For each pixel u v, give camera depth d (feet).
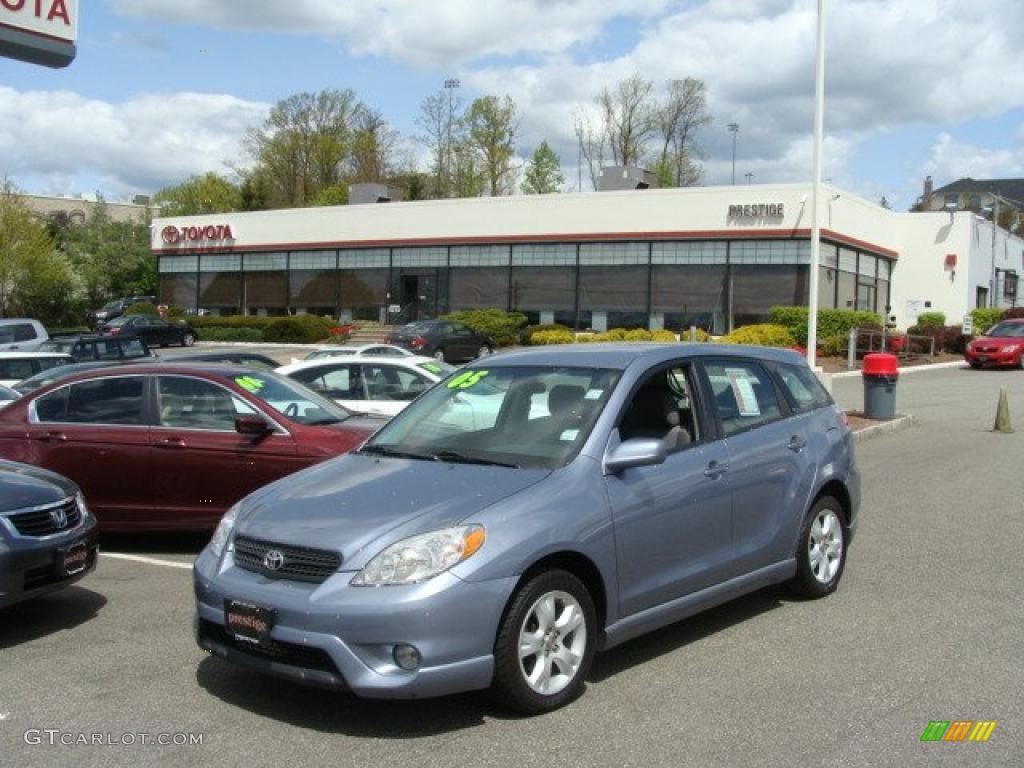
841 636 19.61
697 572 18.39
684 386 19.49
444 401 19.79
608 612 16.61
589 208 121.90
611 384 18.20
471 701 16.19
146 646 19.20
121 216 306.55
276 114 256.32
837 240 114.11
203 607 15.98
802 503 21.20
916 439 50.39
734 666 17.87
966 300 130.41
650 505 17.34
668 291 118.52
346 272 142.51
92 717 15.72
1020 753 14.21
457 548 14.73
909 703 16.06
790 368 22.77
